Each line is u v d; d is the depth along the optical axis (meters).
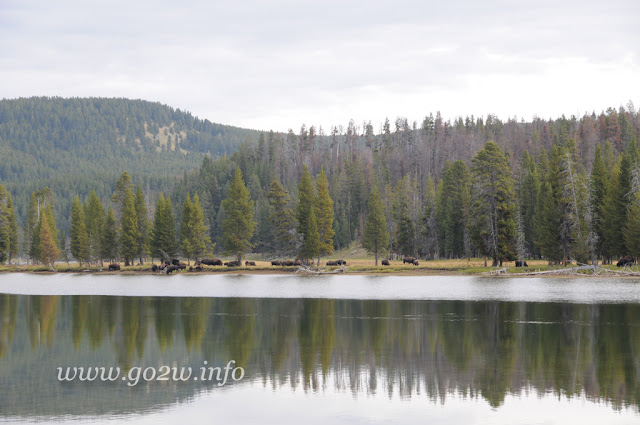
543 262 106.81
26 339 42.31
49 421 24.94
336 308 57.09
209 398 27.88
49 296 73.06
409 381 29.86
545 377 30.11
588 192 92.69
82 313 55.59
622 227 87.88
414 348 37.34
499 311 53.00
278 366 33.44
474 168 97.44
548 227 94.62
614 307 54.84
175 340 41.22
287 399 27.47
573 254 97.12
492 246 94.44
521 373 30.95
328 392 28.36
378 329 44.16
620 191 89.75
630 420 23.86
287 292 74.56
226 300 66.06
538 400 26.50
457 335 41.28
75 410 26.30
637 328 43.38
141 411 26.16
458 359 34.16
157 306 60.69
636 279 81.06
